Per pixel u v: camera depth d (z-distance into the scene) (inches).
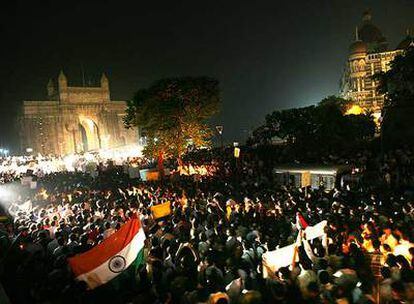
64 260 455.5
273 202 763.4
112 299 403.9
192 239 536.1
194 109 1562.5
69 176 1744.6
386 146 1942.7
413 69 2086.6
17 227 757.9
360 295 326.3
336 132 2021.4
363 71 4308.6
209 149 2352.4
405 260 378.0
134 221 450.0
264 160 1769.2
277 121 2182.6
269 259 410.9
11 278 459.5
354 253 429.7
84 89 4510.3
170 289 377.7
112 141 4650.6
